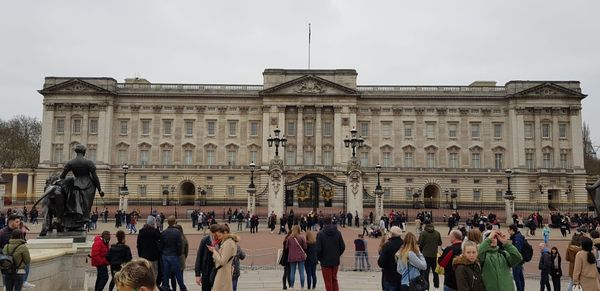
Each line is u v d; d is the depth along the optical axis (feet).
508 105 322.96
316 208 197.67
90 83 317.63
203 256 51.24
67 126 317.01
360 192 192.24
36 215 200.13
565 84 323.16
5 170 341.00
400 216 187.21
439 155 323.57
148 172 322.55
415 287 46.24
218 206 294.05
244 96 327.06
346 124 320.70
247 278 81.10
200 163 324.39
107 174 315.17
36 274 57.00
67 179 70.90
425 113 326.85
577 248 60.90
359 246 90.43
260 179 319.27
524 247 64.59
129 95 324.80
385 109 327.26
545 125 318.86
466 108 325.01
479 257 37.35
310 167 312.09
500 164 322.34
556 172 311.47
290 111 324.80
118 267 59.21
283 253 70.03
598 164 476.95
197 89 329.93
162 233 59.82
